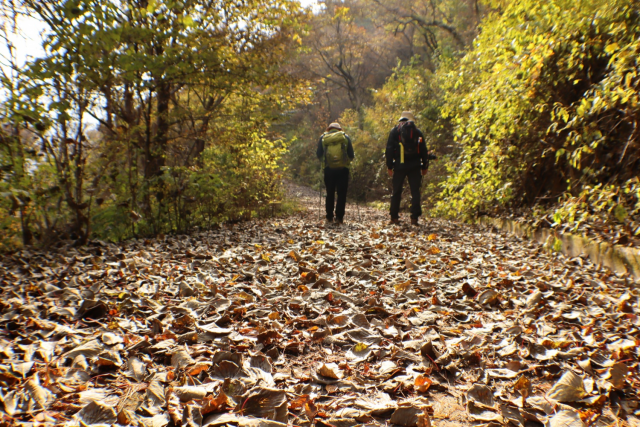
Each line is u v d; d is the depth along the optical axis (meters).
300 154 30.25
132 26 5.01
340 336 2.18
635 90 3.92
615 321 2.44
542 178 6.41
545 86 5.71
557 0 5.13
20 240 4.50
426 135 13.11
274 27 6.63
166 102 6.59
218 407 1.42
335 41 30.33
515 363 1.86
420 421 1.40
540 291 2.92
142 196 5.56
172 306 2.55
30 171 4.38
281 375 1.74
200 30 5.45
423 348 1.96
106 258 3.99
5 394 1.43
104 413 1.34
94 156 5.02
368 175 20.56
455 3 21.14
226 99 6.99
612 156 4.80
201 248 4.78
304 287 3.03
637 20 4.49
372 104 34.69
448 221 8.70
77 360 1.73
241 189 7.99
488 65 7.30
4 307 2.37
